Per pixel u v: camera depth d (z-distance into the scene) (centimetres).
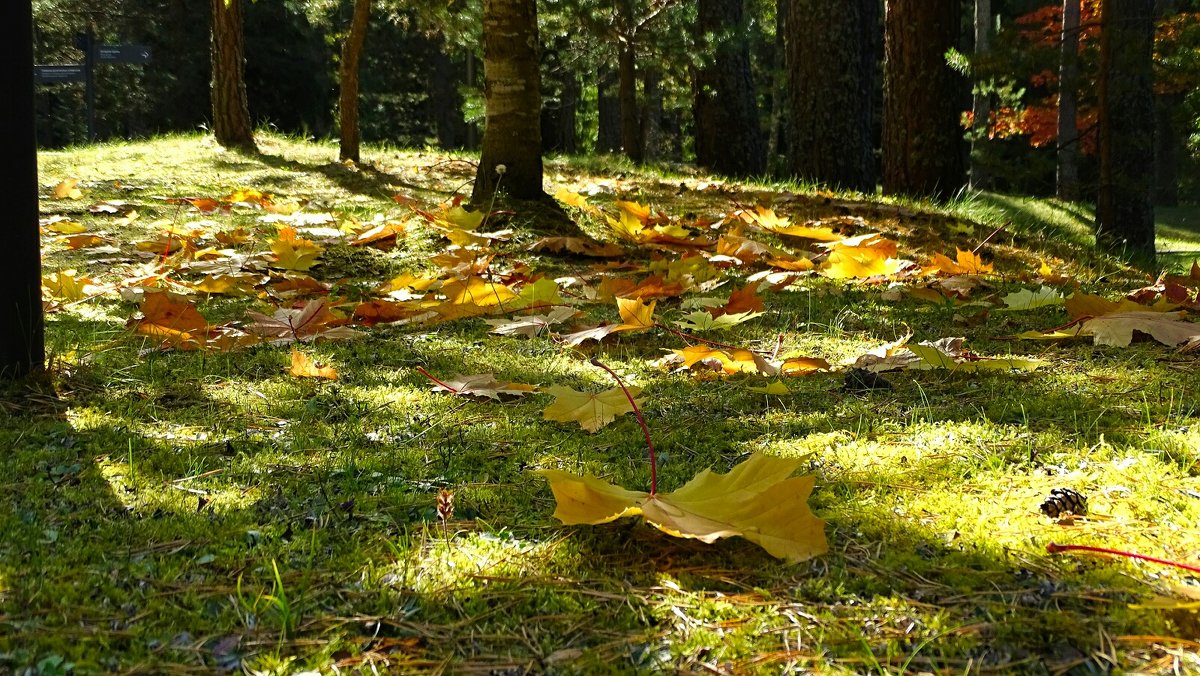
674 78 1641
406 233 622
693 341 387
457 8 1595
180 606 163
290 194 801
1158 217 2588
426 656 150
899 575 174
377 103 3706
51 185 832
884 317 429
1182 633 153
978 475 222
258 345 376
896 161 1140
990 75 1059
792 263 531
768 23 2623
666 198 839
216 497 213
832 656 148
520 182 700
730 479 191
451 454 245
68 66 1798
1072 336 356
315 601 166
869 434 257
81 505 208
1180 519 193
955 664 145
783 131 2959
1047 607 162
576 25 1444
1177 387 291
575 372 336
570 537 192
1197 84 1095
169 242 536
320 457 243
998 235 738
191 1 3073
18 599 164
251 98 3133
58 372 306
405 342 384
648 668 145
